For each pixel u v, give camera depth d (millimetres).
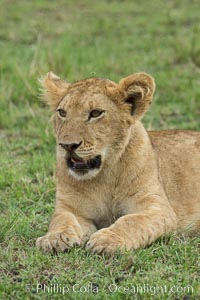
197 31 21719
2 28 22984
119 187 10469
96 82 10289
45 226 10953
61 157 10477
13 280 9102
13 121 15742
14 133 15297
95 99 9992
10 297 8711
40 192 12258
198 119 16047
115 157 10258
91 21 23891
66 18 24156
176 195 11117
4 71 18391
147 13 24938
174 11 24984
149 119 15797
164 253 9734
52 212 11523
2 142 14727
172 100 16891
